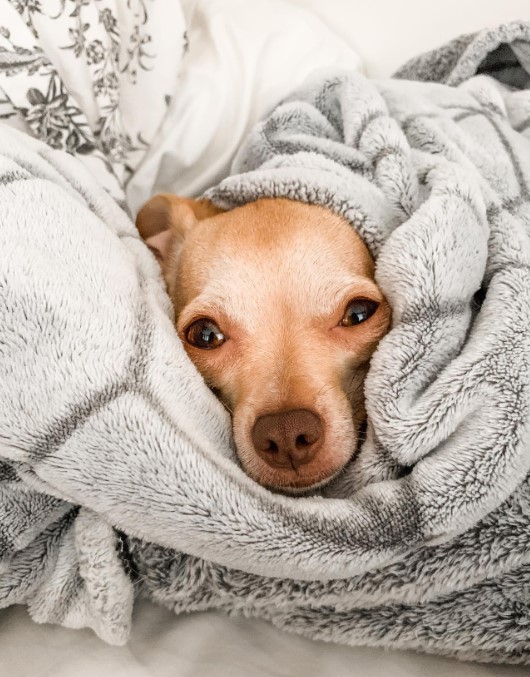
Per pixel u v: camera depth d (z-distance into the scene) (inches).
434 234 8.2
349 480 8.0
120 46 13.2
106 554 7.5
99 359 7.1
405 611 7.4
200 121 13.7
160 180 14.1
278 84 14.4
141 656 7.4
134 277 8.4
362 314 9.5
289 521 6.9
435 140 10.8
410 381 7.7
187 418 7.6
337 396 8.9
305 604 7.5
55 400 6.9
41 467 6.9
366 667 7.4
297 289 9.5
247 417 8.7
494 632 7.2
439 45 15.7
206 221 11.2
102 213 9.7
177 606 8.0
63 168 9.6
